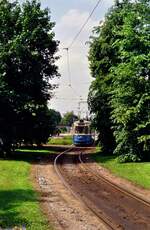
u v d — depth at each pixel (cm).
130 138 4366
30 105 5078
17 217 1884
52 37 5325
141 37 4200
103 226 1850
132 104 4284
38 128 6012
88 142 8525
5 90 4919
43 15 5278
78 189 2889
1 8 5172
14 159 4891
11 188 2692
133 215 2088
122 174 3650
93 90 5522
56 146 8550
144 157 4425
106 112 5403
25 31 5106
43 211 2084
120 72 4228
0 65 4944
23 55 5003
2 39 5116
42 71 5412
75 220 1950
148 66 4162
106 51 5366
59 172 3781
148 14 4259
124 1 5212
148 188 2958
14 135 5222
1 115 5103
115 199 2527
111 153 5669
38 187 2852
